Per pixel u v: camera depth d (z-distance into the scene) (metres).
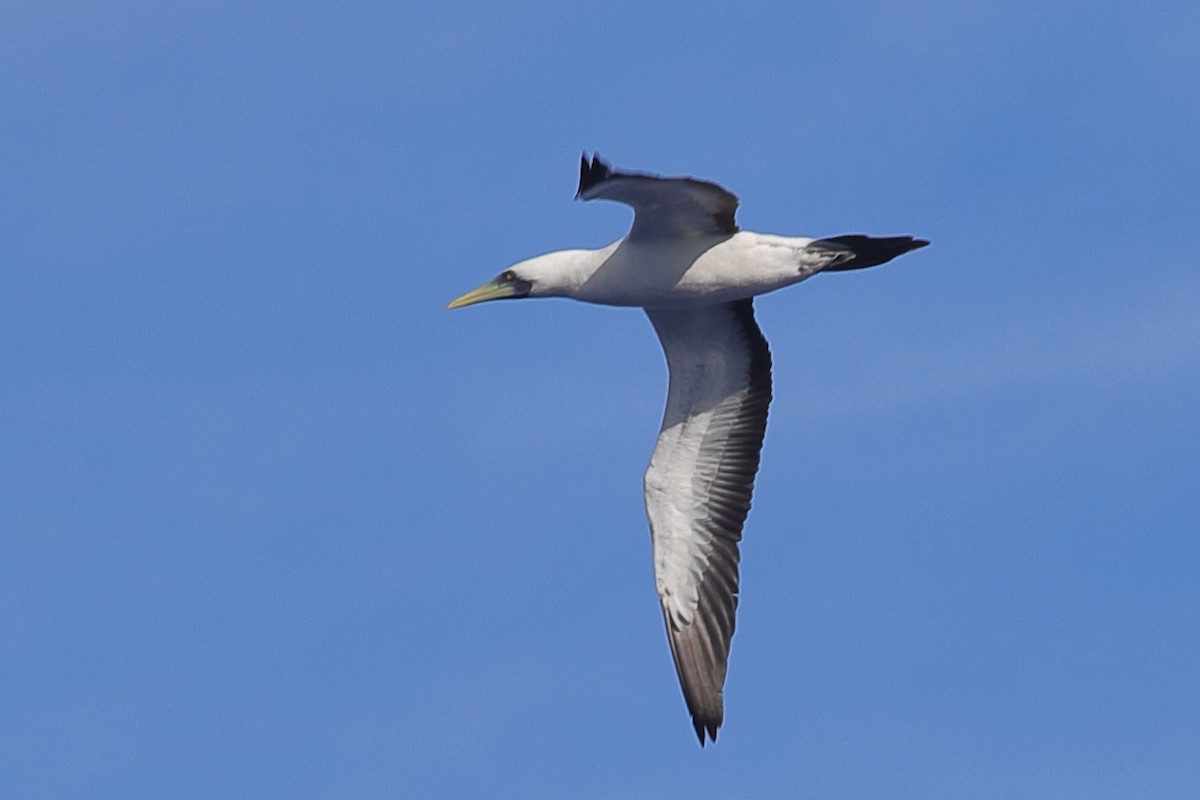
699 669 22.48
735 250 20.92
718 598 22.72
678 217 20.48
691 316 22.72
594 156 18.56
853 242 20.70
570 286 21.86
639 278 21.30
